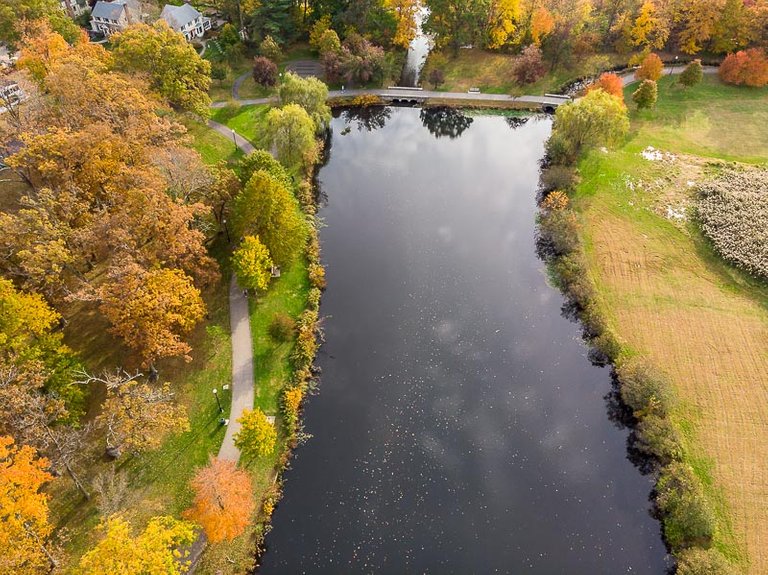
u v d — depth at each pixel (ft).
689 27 343.87
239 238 210.18
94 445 156.87
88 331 185.68
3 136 205.98
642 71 328.90
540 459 172.55
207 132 283.79
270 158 221.25
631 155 281.54
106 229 167.84
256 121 297.53
